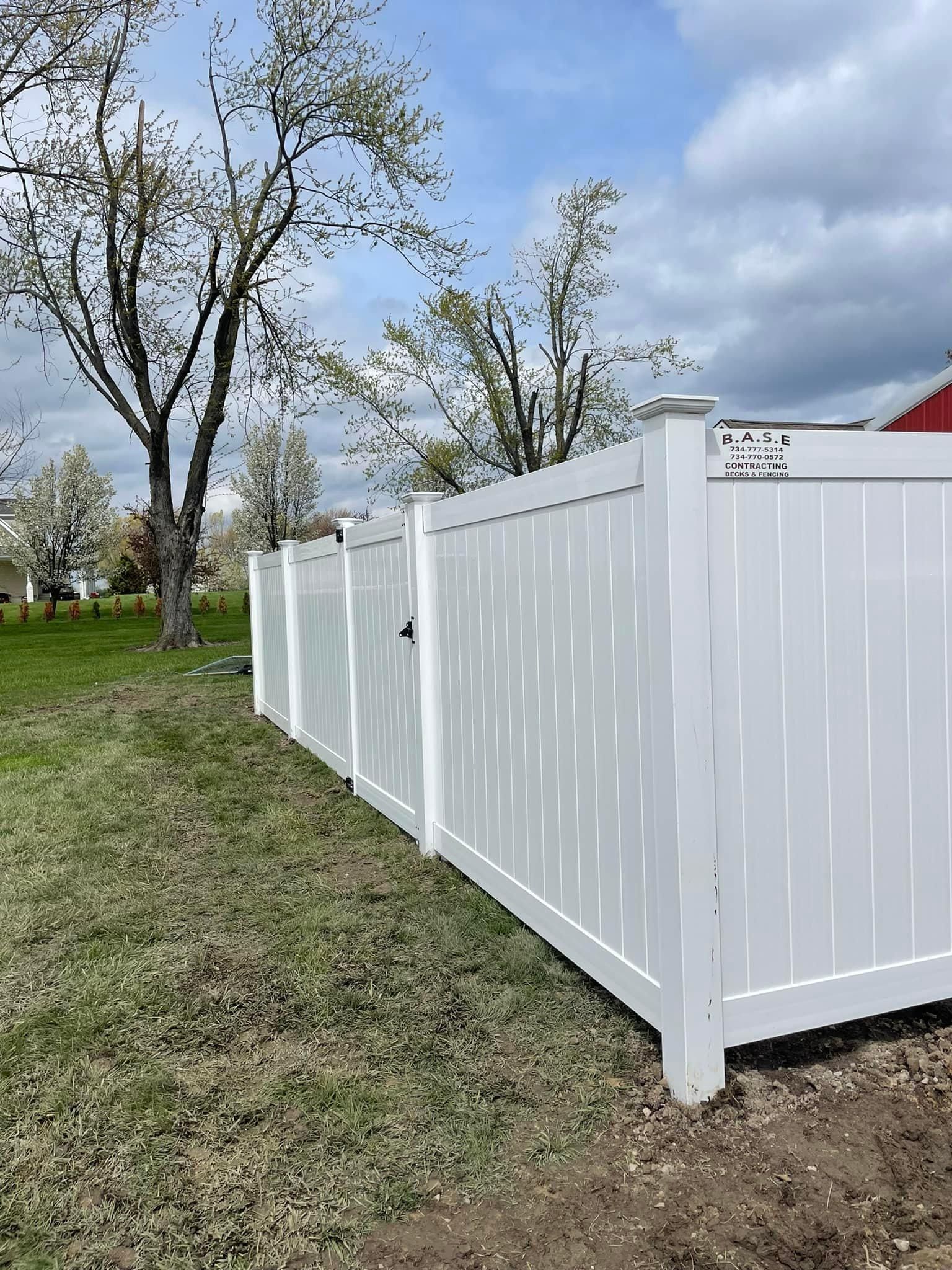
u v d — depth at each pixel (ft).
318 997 9.50
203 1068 8.09
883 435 7.50
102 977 10.10
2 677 47.44
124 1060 8.24
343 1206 6.15
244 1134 7.04
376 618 16.57
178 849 15.33
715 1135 6.76
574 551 8.85
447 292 62.64
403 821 15.55
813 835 7.47
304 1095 7.56
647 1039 8.27
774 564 7.20
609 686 8.25
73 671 49.47
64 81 41.98
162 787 20.04
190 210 50.70
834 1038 8.21
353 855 14.80
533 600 9.95
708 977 7.07
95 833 16.29
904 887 7.88
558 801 9.59
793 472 7.20
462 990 9.53
